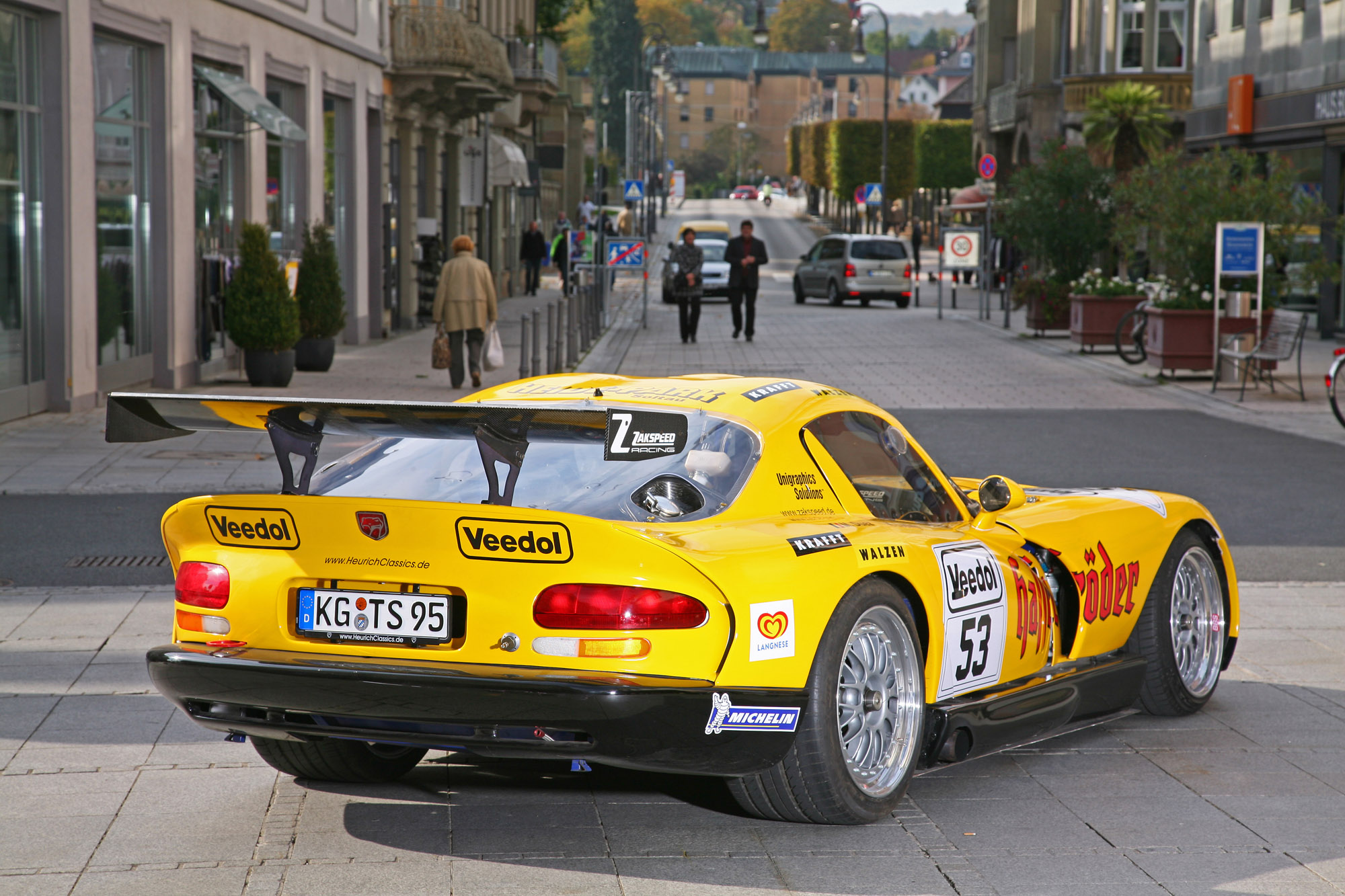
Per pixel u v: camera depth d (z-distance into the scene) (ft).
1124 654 21.25
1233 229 70.95
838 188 310.45
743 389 17.94
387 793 17.92
